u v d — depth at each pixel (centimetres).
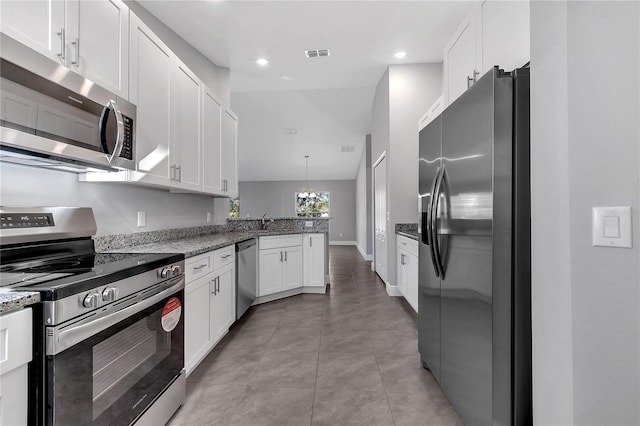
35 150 121
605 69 90
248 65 413
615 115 89
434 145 191
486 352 130
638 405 88
